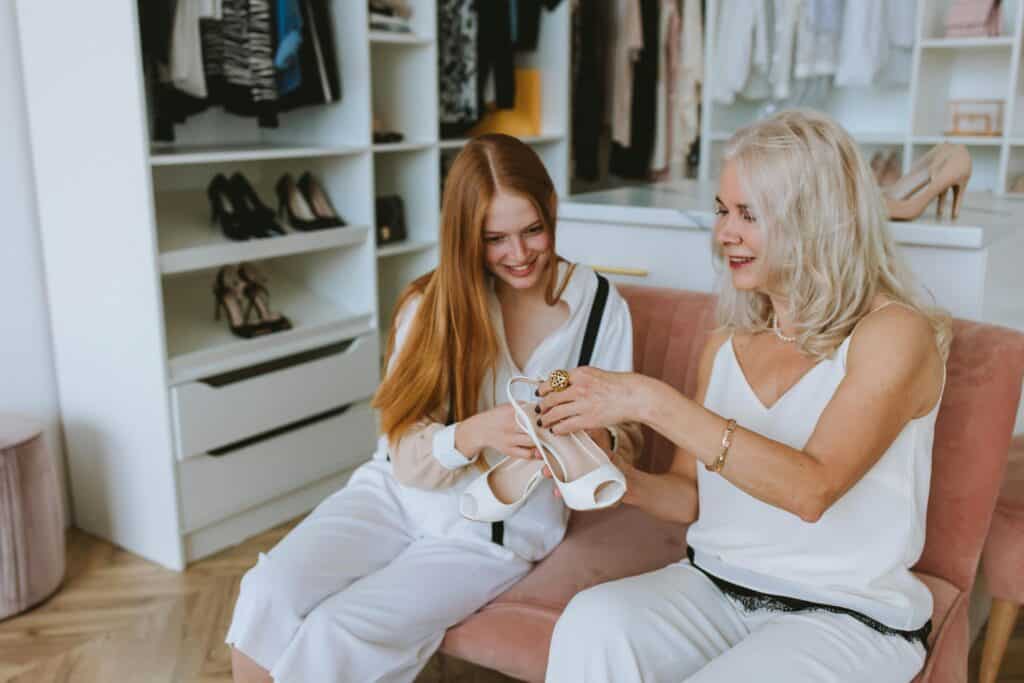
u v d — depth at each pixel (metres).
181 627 2.27
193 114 2.77
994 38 3.52
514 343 1.67
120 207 2.38
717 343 1.53
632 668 1.27
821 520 1.33
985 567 1.74
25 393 2.67
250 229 2.71
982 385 1.53
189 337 2.65
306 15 2.73
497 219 1.49
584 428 1.35
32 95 2.52
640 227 2.29
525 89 3.69
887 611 1.29
